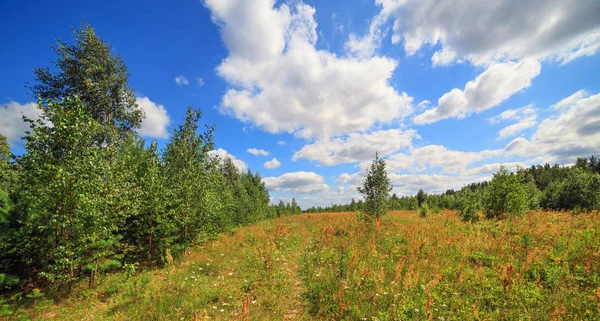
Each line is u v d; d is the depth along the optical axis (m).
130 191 8.59
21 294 6.23
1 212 6.76
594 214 12.80
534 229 9.47
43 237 6.90
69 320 5.52
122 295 6.56
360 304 5.50
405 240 10.69
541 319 4.52
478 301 5.22
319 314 5.38
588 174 18.16
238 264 8.98
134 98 18.50
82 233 7.02
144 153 10.92
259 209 26.36
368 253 8.88
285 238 12.97
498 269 6.19
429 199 40.94
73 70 16.17
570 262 6.52
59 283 7.00
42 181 6.61
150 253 9.96
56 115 6.71
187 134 12.35
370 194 16.20
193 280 7.50
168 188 10.91
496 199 14.73
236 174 33.31
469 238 9.44
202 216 12.33
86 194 6.94
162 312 5.48
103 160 8.05
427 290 5.54
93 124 7.45
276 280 7.23
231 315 5.43
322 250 10.20
